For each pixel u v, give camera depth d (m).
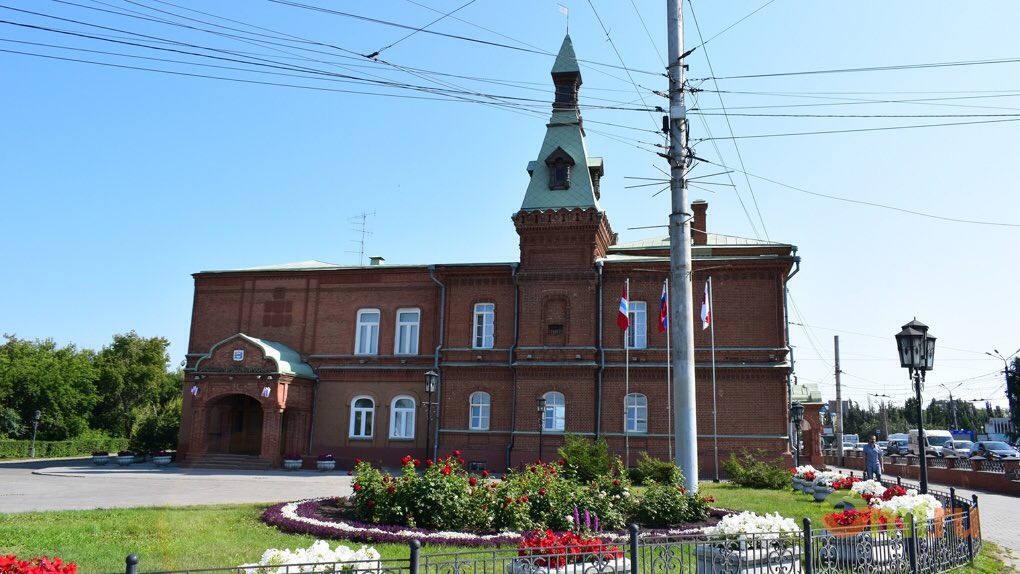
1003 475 32.12
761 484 26.30
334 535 14.07
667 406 32.69
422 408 35.97
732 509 18.83
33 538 13.30
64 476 30.20
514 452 33.12
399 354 36.72
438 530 14.73
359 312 37.97
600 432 32.81
